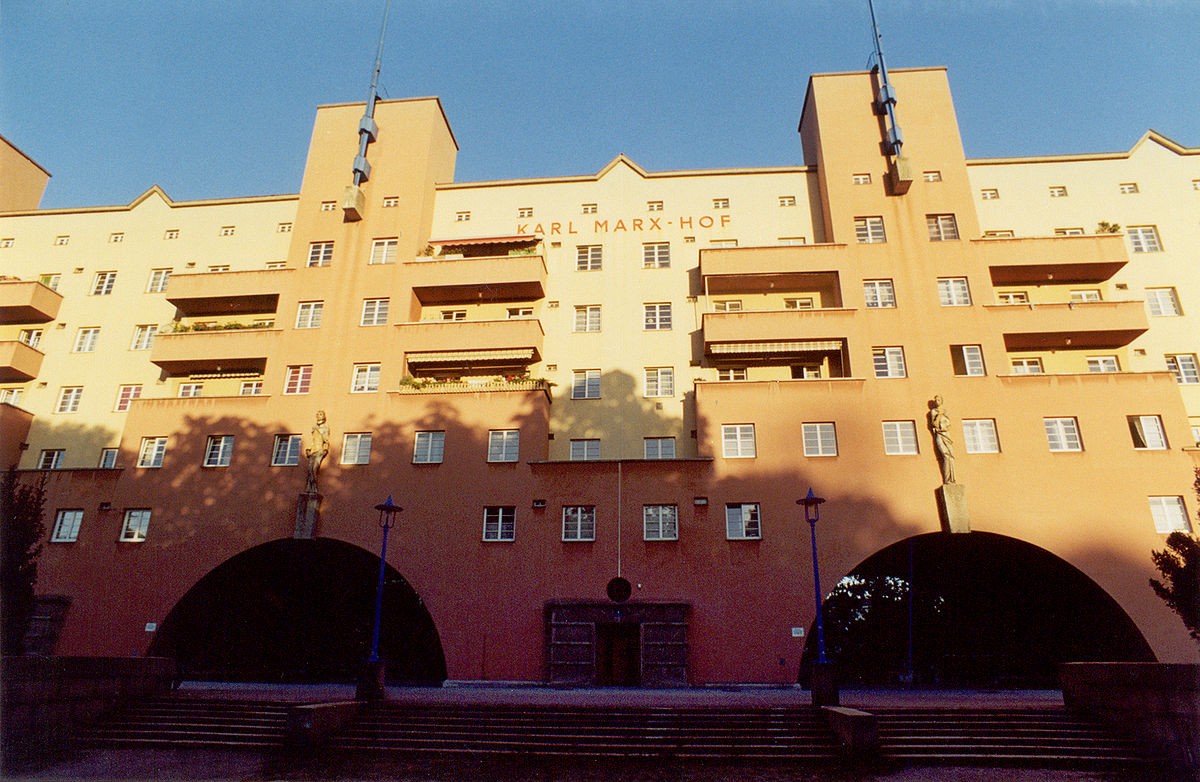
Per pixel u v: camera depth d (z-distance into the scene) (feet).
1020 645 107.24
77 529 96.53
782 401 93.25
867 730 51.31
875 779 47.50
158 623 90.02
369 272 108.47
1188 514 84.33
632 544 87.40
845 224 104.68
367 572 109.60
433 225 117.39
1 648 64.80
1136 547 83.35
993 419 90.99
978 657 108.58
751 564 85.61
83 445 109.70
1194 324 101.65
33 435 110.73
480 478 92.79
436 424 96.48
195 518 94.79
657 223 113.50
